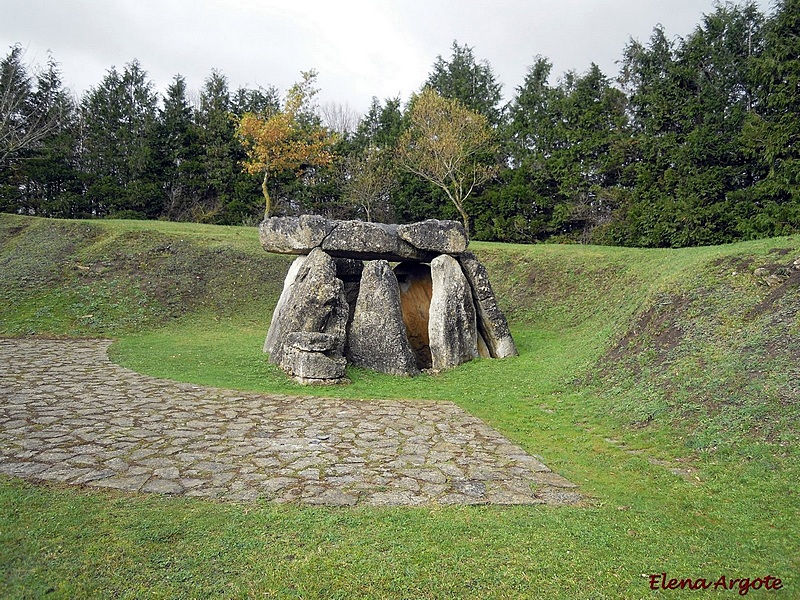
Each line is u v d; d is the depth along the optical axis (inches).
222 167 1376.7
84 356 501.7
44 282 716.7
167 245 842.8
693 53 883.4
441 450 263.1
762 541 174.2
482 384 417.1
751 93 863.7
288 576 147.7
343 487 212.1
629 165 1003.9
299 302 468.1
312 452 254.2
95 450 247.9
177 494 200.8
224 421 304.8
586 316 598.5
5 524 171.3
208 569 150.0
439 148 1117.1
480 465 243.1
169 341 586.6
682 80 890.1
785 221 676.7
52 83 1402.6
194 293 751.1
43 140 1311.5
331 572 149.9
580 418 322.3
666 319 404.8
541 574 152.3
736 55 909.2
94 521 175.5
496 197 1140.5
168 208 1371.8
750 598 143.6
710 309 387.2
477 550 163.8
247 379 421.7
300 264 542.3
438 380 438.6
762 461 225.8
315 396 375.2
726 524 187.5
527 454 260.7
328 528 174.7
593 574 153.1
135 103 1462.8
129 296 711.7
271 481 216.4
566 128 1123.9
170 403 342.0
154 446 256.7
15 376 408.8
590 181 1078.4
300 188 1376.7
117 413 314.3
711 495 210.4
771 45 708.7
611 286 628.1
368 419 318.0
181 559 154.4
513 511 194.1
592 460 254.2
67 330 615.5
